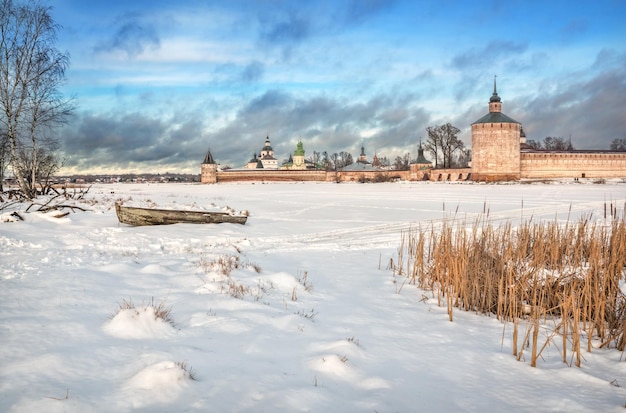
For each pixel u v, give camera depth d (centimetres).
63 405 429
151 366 499
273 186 9669
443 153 12150
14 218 1766
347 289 1033
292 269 1216
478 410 491
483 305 917
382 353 638
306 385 511
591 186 7269
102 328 634
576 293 813
